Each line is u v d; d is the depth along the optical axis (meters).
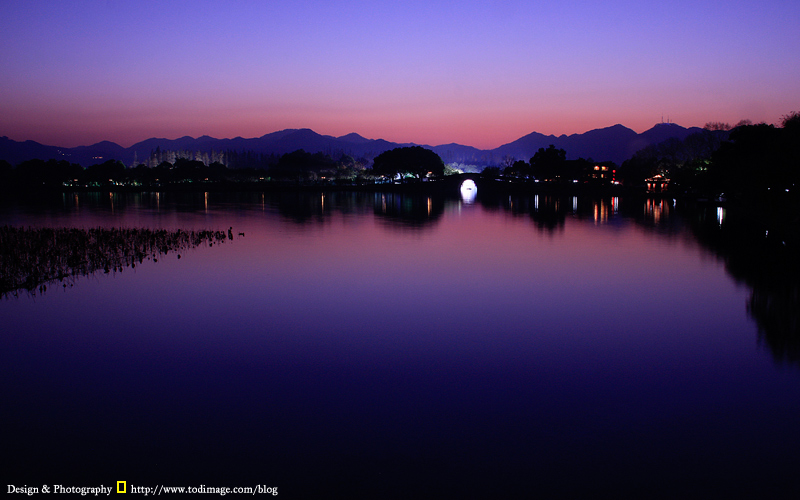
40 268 40.72
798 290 34.34
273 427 16.45
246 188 190.62
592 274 40.31
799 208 61.19
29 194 173.50
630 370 21.02
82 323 27.48
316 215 94.25
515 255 49.56
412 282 37.59
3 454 14.86
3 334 25.69
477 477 13.88
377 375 20.62
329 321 27.98
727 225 73.06
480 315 29.16
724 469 14.14
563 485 13.52
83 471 14.07
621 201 131.88
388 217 90.44
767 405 17.78
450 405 18.02
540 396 18.69
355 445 15.41
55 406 17.84
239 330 26.33
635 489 13.34
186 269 42.19
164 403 18.11
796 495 13.02
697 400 18.25
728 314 28.97
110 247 50.38
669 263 44.72
